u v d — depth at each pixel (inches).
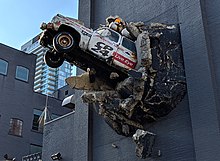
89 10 768.9
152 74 522.9
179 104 540.4
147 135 542.9
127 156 595.5
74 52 525.3
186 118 526.6
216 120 478.9
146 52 522.6
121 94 543.8
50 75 4650.6
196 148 487.8
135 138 542.3
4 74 1508.4
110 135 641.6
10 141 1425.9
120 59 527.8
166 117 552.1
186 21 564.1
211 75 507.5
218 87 502.3
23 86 1553.9
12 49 1573.6
